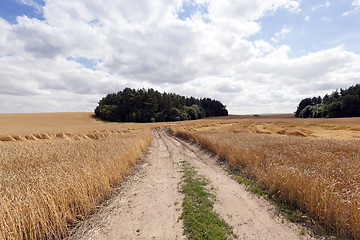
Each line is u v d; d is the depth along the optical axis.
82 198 4.29
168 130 35.38
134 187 6.18
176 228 3.65
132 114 69.75
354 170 4.75
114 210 4.55
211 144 12.06
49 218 3.58
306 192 4.05
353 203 3.23
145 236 3.42
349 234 3.10
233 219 3.92
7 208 3.00
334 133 20.77
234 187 5.84
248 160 7.43
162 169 8.55
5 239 2.83
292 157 7.05
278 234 3.34
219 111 123.12
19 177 4.69
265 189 5.39
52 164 6.28
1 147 10.27
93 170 5.42
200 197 5.13
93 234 3.54
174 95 95.31
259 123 42.16
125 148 9.49
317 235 3.23
